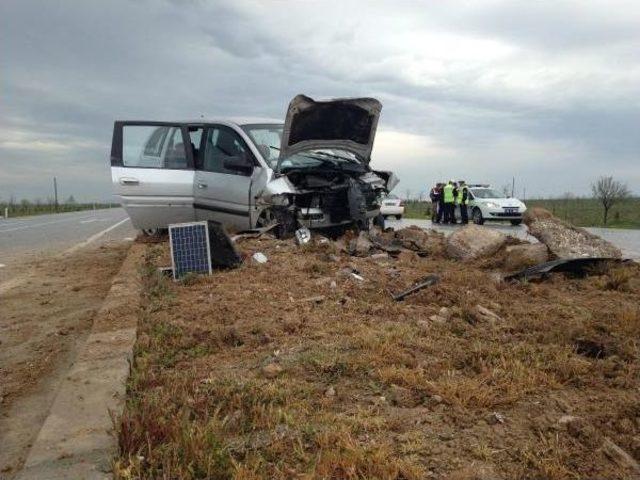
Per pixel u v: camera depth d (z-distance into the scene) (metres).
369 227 9.25
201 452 2.68
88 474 2.58
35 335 5.39
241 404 3.27
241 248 7.69
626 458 2.74
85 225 22.88
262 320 4.89
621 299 5.82
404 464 2.62
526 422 3.08
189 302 5.51
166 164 9.91
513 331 4.64
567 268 7.00
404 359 3.87
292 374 3.74
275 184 8.47
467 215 24.95
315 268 6.67
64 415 3.19
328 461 2.65
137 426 2.86
